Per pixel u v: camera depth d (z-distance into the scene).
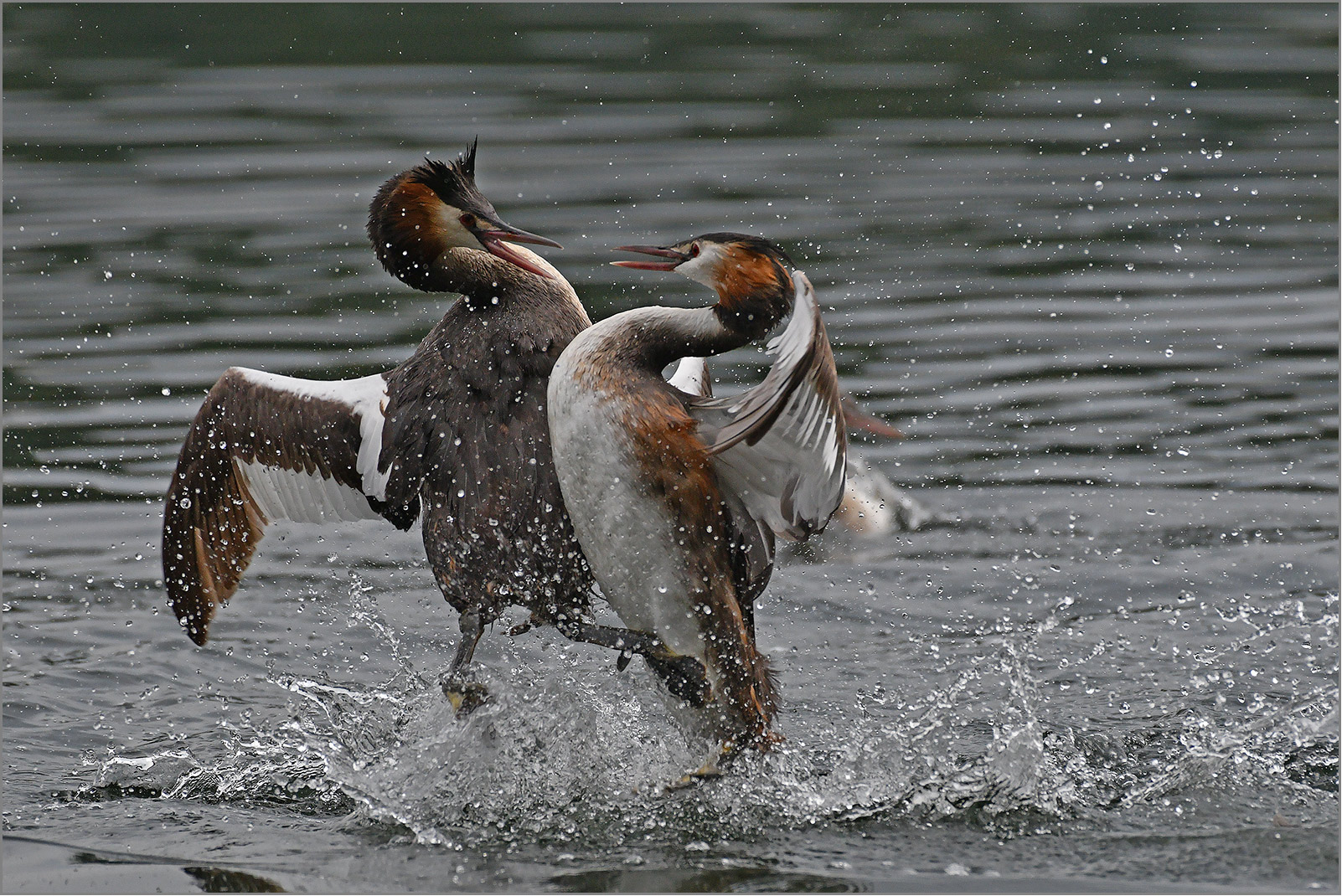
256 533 10.55
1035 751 9.25
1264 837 8.46
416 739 9.64
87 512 14.33
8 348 17.64
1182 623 12.20
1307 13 36.00
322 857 8.37
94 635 12.16
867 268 20.62
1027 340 18.31
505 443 9.41
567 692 9.55
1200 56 32.28
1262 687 10.91
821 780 9.41
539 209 22.58
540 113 27.92
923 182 24.64
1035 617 12.43
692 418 9.03
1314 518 14.14
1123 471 15.08
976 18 36.06
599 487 9.02
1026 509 14.42
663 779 9.44
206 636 10.96
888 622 12.44
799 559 13.84
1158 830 8.61
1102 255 21.42
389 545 14.37
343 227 22.45
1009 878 7.96
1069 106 29.02
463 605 9.46
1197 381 17.17
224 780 9.60
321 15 34.19
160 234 22.03
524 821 8.89
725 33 34.41
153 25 33.53
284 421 10.08
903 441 15.73
